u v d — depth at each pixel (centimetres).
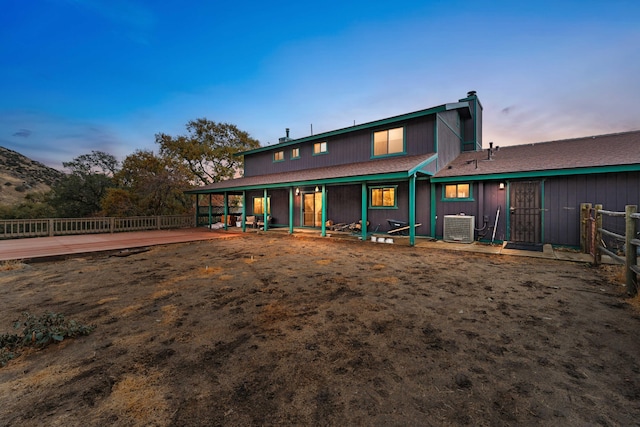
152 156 2191
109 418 171
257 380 212
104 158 2280
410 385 204
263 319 336
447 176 959
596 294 409
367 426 163
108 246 900
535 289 439
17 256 708
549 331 293
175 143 2477
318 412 176
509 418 168
